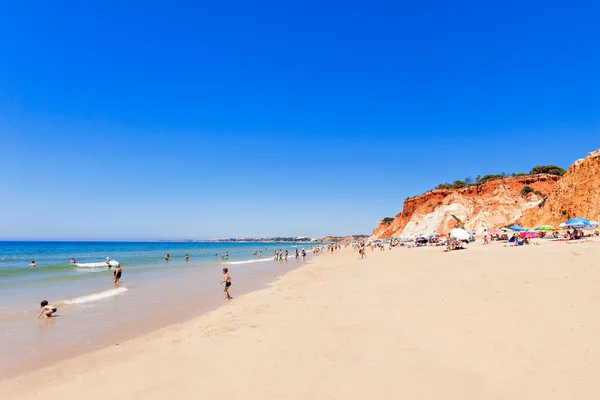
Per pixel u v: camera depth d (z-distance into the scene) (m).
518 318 8.50
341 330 9.07
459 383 5.50
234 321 11.41
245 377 6.47
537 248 26.23
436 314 9.69
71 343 9.91
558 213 48.56
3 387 6.75
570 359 5.99
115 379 6.86
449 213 81.69
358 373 6.23
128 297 17.98
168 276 28.86
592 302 9.20
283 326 10.11
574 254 19.05
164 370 7.16
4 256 64.94
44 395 6.29
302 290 18.14
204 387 6.15
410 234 93.56
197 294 18.97
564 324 7.74
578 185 47.12
